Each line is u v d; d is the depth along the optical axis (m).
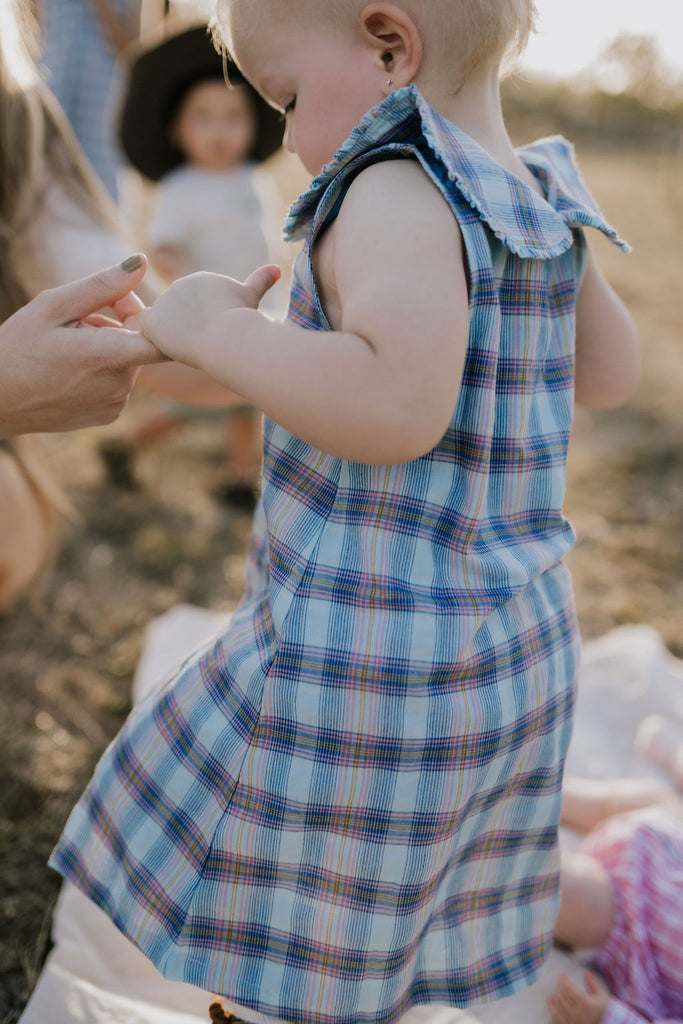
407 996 1.08
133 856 1.09
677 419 3.76
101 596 2.43
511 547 1.03
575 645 1.14
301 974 1.02
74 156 1.60
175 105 2.77
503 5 0.93
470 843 1.09
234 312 0.92
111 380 1.06
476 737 0.99
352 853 0.99
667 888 1.33
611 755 1.85
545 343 1.03
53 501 1.82
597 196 9.00
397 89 0.94
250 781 1.00
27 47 1.47
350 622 0.96
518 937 1.17
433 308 0.84
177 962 1.03
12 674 2.10
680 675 2.04
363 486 0.97
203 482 3.09
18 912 1.51
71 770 1.82
